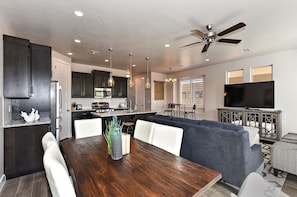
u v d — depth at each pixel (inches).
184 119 115.7
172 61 217.5
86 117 218.5
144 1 81.9
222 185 88.9
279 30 118.3
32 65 119.3
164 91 322.0
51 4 84.1
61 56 179.3
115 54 181.3
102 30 117.6
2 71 96.3
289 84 168.1
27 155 102.0
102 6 86.4
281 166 94.8
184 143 101.6
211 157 89.0
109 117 174.4
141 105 316.5
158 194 35.5
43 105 124.5
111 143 57.6
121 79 277.6
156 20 102.5
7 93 98.9
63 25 109.1
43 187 87.9
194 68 267.4
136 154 61.3
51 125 124.2
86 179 42.3
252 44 149.2
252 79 199.9
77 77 221.0
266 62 184.4
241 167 78.2
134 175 44.4
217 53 179.0
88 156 59.4
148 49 162.6
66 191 33.7
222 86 229.9
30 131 102.8
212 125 98.1
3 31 103.2
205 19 101.1
